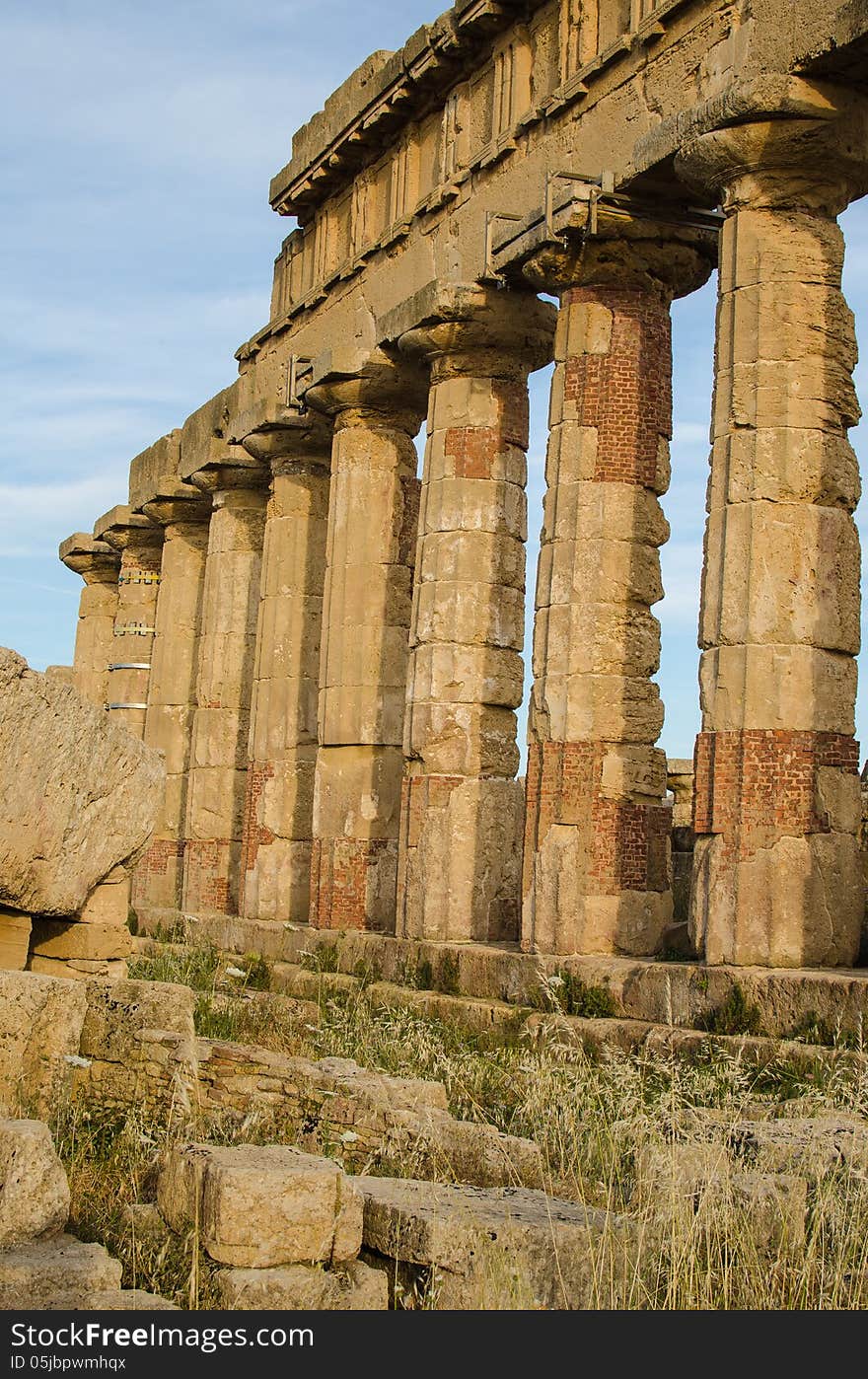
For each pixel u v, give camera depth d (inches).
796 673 557.0
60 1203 287.0
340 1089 398.9
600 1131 388.2
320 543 1032.8
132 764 505.0
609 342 693.3
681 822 1061.8
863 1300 278.5
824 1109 392.8
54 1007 418.0
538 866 678.5
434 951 743.1
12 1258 270.4
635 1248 286.2
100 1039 446.0
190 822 1147.3
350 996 753.0
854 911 559.2
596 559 681.0
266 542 1046.4
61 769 476.7
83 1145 384.5
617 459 686.5
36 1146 286.4
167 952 902.4
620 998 602.9
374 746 896.3
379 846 887.7
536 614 701.9
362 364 879.7
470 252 799.1
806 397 570.3
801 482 565.3
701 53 629.0
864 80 564.4
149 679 1368.1
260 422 1012.5
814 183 578.9
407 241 876.6
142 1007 442.0
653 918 673.6
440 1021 660.7
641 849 674.2
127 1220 310.0
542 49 757.9
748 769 553.6
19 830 467.2
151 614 1403.8
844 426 581.6
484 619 792.9
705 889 563.2
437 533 800.3
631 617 682.8
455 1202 297.7
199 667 1241.4
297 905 999.0
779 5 574.9
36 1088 412.5
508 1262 273.3
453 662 787.4
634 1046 557.9
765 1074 478.9
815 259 578.6
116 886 513.0
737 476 570.6
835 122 566.9
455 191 818.8
